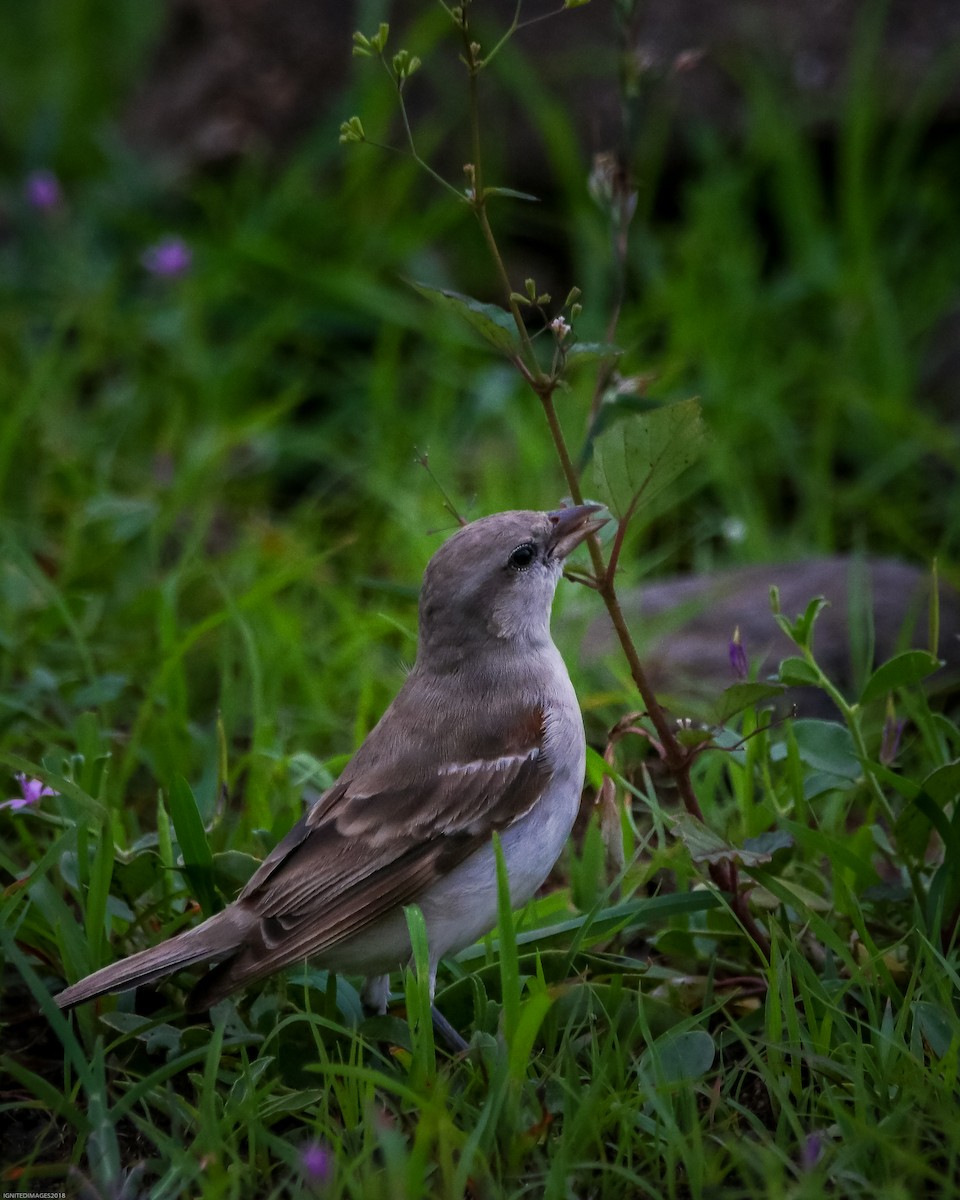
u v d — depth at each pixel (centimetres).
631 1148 693
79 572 1256
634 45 1005
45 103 1961
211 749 1016
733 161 1677
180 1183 678
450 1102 719
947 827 794
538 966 740
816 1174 638
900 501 1402
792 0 1672
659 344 1595
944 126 1655
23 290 1669
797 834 817
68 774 948
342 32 1784
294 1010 805
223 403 1531
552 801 814
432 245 1692
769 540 1368
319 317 1611
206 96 1812
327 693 1137
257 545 1287
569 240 1705
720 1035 780
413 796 786
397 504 1337
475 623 825
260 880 765
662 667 1147
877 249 1642
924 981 762
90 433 1437
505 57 1714
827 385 1474
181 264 1537
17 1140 745
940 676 1129
